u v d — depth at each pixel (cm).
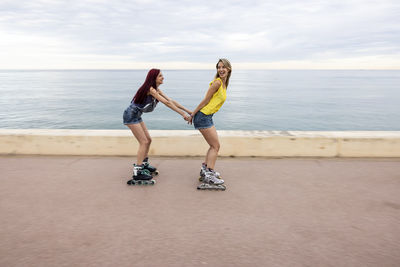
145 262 178
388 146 423
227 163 407
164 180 341
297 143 429
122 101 12169
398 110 9256
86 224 230
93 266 173
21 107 9969
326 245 200
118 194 295
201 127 310
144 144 324
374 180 337
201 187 308
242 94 16388
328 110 9262
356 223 234
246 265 175
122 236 211
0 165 390
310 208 263
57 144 439
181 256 185
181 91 19488
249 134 445
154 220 238
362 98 13850
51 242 201
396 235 214
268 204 272
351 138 424
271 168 384
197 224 231
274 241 205
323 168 382
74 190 305
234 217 244
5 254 186
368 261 180
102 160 419
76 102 11681
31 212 251
